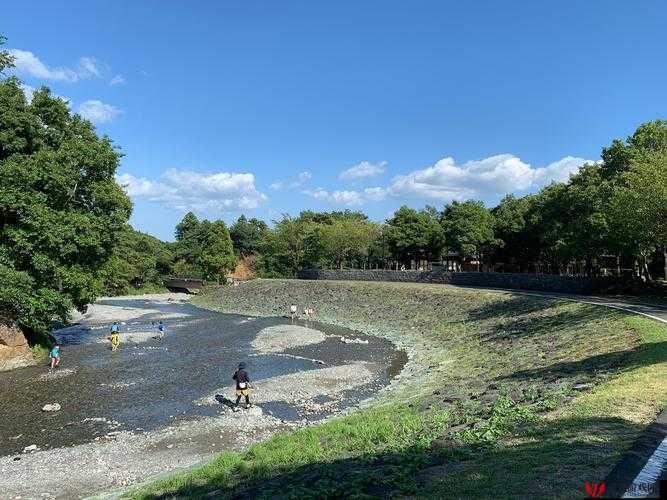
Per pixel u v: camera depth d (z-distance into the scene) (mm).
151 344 45875
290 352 42094
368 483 10906
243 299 86250
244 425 23438
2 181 35812
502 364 28578
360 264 107250
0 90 36812
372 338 50281
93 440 21781
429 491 9516
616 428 11344
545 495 8148
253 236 142125
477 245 81625
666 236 38312
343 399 27984
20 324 38656
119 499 14844
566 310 39531
